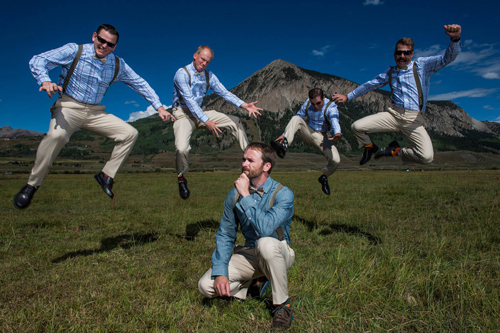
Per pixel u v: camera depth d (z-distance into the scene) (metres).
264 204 2.64
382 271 3.38
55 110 3.65
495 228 5.13
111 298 2.97
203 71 4.72
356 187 14.45
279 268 2.42
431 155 4.67
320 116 5.52
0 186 19.78
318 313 2.62
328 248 4.62
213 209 8.70
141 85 4.21
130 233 5.88
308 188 14.66
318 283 3.13
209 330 2.42
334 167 5.80
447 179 18.38
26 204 3.54
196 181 25.08
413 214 7.07
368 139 5.18
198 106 4.56
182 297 2.93
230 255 2.71
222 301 2.89
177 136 4.72
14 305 2.86
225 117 4.90
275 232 2.71
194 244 5.05
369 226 6.07
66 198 11.95
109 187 4.10
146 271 3.77
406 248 4.36
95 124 3.91
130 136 4.05
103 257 4.37
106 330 2.40
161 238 5.49
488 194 9.41
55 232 6.00
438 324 2.42
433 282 3.01
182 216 7.54
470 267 3.55
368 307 2.74
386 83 4.94
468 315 2.53
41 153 3.56
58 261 4.20
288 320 2.42
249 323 2.53
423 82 4.54
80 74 3.60
